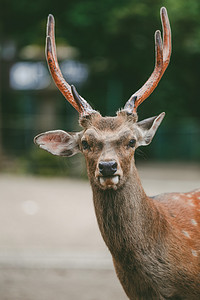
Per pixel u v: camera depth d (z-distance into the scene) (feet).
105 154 13.73
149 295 15.10
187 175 63.16
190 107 83.46
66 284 24.70
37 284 24.59
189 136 82.12
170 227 15.52
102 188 13.96
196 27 73.72
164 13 17.07
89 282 24.98
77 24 72.54
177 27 72.90
